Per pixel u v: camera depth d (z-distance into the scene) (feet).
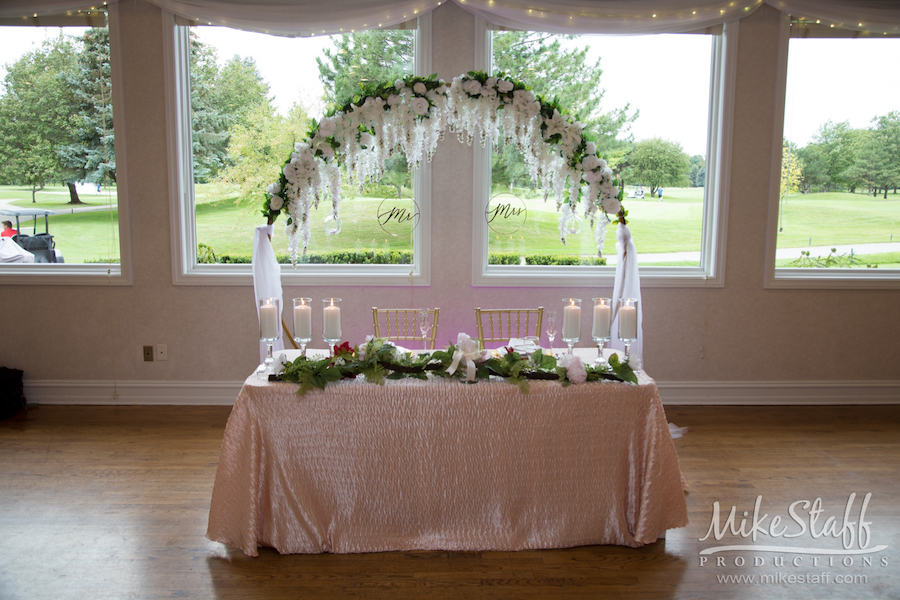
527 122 9.96
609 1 13.44
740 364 14.82
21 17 13.94
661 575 7.84
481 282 14.40
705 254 14.79
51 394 14.57
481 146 14.02
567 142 10.04
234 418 8.28
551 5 13.41
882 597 7.47
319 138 9.99
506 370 8.37
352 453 8.23
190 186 14.42
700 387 14.85
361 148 10.36
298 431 8.20
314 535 8.23
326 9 13.44
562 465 8.32
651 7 13.48
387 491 8.30
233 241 14.83
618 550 8.39
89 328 14.43
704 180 14.82
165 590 7.46
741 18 13.74
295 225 10.39
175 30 13.73
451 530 8.40
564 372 8.30
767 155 14.25
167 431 12.81
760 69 14.01
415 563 8.05
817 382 14.88
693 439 12.53
